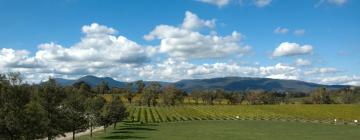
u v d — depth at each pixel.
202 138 118.50
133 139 108.50
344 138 120.19
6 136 55.47
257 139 117.88
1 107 55.00
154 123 186.12
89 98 124.44
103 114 130.50
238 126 168.88
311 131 145.25
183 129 151.50
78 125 90.44
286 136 127.00
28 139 58.91
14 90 56.81
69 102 85.56
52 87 72.56
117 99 157.88
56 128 71.75
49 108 70.38
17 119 54.59
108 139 107.56
